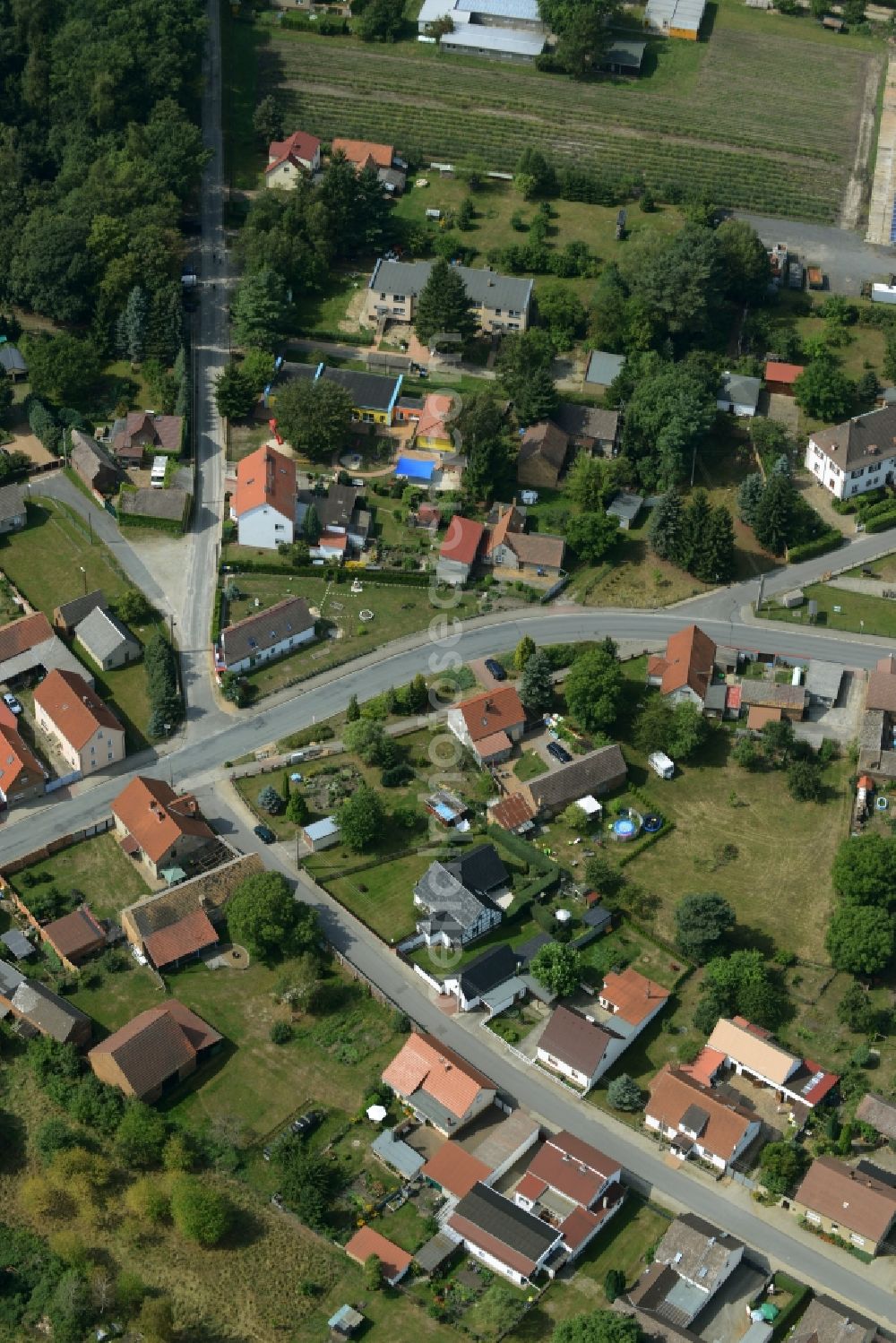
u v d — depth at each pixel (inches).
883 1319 6988.2
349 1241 7160.4
